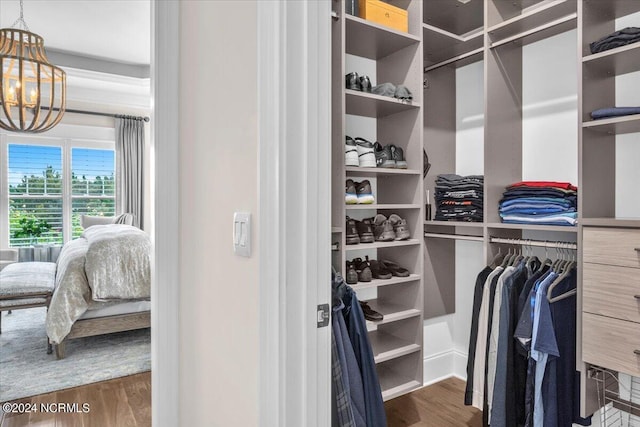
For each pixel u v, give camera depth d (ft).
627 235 4.94
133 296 10.45
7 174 17.02
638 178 5.98
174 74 5.03
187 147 4.83
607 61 5.55
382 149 7.45
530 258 6.80
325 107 3.08
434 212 8.81
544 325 5.51
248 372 3.50
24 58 10.05
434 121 8.80
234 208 3.72
